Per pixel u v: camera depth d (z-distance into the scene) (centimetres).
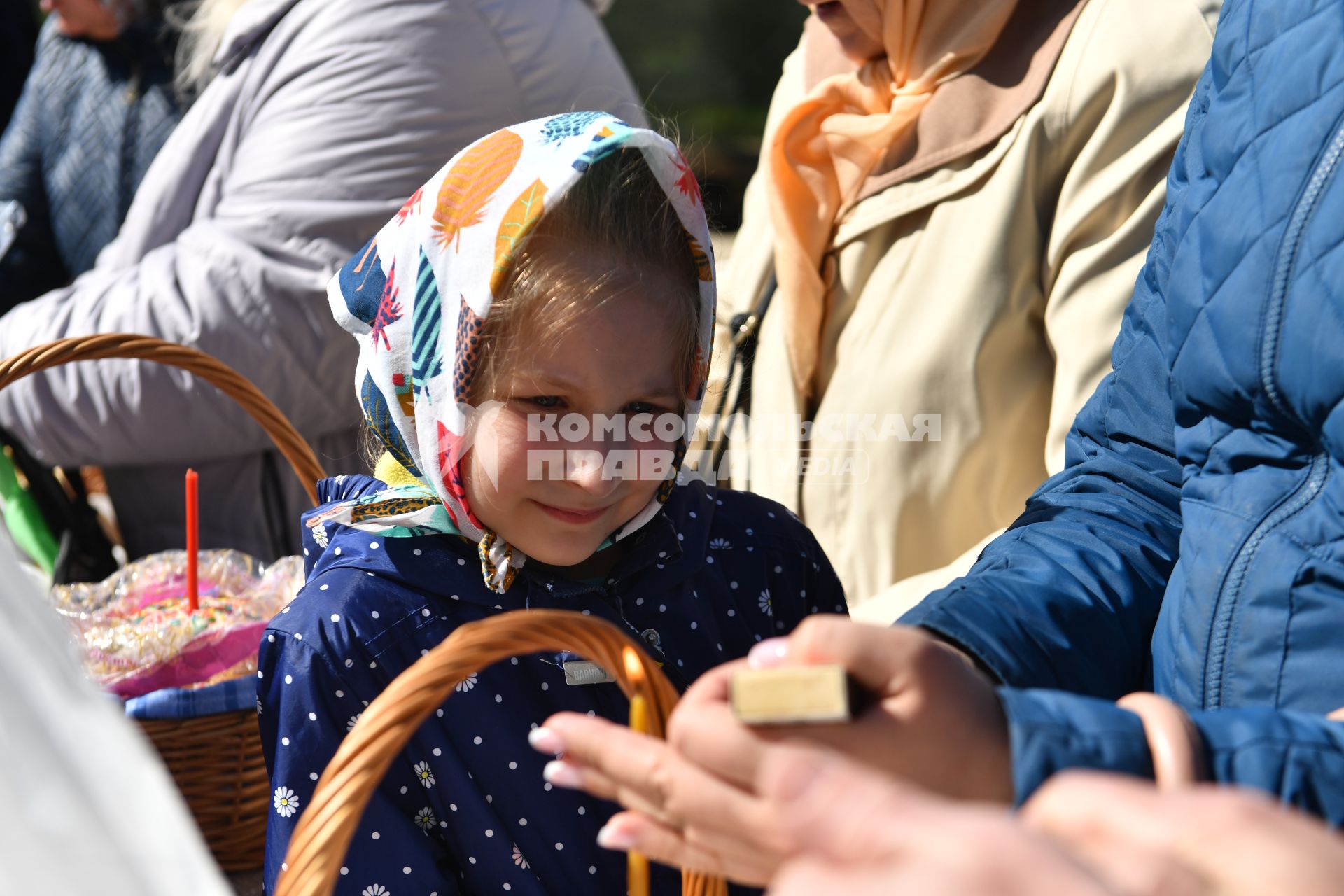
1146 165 144
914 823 40
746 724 60
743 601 120
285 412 188
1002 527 156
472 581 106
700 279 112
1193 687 86
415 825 101
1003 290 152
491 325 101
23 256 236
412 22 184
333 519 104
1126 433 107
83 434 186
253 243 183
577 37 200
